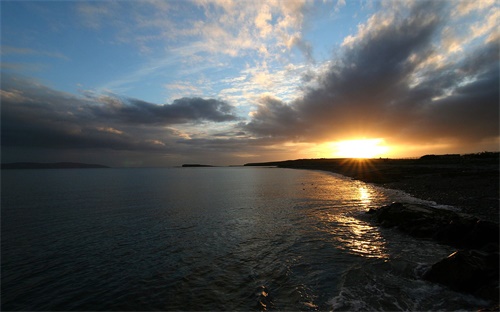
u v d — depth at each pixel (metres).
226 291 9.64
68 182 72.38
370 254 12.75
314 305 8.45
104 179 87.44
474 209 19.97
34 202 33.22
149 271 11.70
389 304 8.32
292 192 40.25
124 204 31.03
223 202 31.62
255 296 9.17
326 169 136.50
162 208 27.89
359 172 88.69
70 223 21.38
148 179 85.88
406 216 17.50
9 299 9.66
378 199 30.42
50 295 9.88
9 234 18.23
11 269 12.23
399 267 11.09
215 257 13.09
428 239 15.02
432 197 27.95
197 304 8.88
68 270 12.05
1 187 55.88
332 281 10.03
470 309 7.84
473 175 42.22
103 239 16.80
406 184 42.66
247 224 19.80
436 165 79.62
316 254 12.96
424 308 8.02
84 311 8.81
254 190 44.91
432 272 9.87
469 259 9.51
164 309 8.69
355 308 8.16
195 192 43.56
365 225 18.62
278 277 10.55
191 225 20.06
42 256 13.88
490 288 8.55
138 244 15.63
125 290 10.05
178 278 10.86
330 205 27.22
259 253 13.45
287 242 15.03
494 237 12.91
